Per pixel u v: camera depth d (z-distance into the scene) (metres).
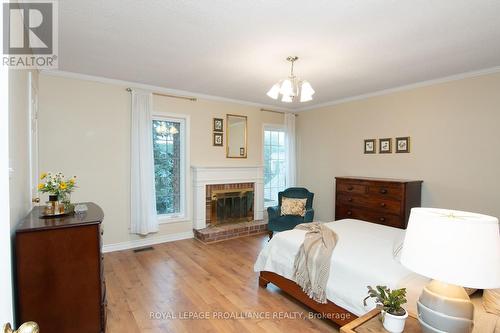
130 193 3.96
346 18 2.08
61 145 3.46
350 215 4.16
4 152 0.69
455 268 1.02
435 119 3.64
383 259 2.04
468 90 3.33
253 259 3.59
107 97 3.75
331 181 5.06
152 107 4.07
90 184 3.67
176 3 1.90
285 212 4.42
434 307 1.17
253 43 2.54
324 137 5.18
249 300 2.56
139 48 2.67
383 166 4.24
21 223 1.79
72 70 3.38
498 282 1.00
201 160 4.63
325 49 2.66
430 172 3.70
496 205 3.14
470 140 3.33
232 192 4.89
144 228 3.91
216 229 4.50
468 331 1.13
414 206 3.65
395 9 1.95
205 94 4.55
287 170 5.46
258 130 5.32
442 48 2.63
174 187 4.49
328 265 2.15
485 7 1.92
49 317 1.72
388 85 3.92
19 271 1.64
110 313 2.32
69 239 1.77
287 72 3.38
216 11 2.00
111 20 2.13
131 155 3.91
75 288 1.79
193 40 2.48
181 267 3.31
